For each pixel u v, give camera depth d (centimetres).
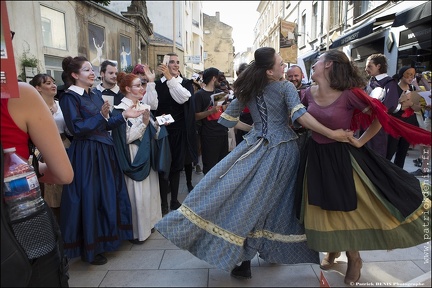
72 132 221
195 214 187
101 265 221
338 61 178
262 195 190
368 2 948
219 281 198
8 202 111
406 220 173
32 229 115
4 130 111
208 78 370
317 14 1212
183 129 331
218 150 373
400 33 753
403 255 221
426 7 564
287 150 196
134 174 251
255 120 205
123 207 246
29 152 129
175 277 203
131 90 257
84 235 215
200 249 193
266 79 194
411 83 372
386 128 172
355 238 180
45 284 120
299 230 199
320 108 182
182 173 504
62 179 134
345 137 175
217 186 190
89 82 232
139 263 223
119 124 236
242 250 190
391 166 184
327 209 179
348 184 176
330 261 214
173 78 316
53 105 253
